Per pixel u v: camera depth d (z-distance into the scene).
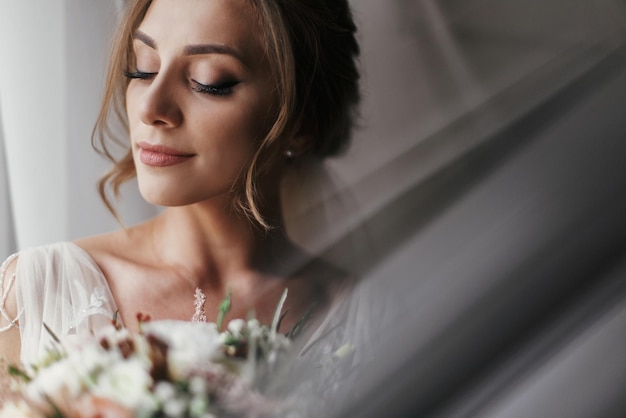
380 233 1.59
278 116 1.63
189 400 1.07
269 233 1.74
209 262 1.74
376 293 1.50
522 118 1.44
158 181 1.59
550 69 1.46
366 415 1.18
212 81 1.57
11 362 1.65
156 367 1.09
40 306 1.67
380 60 1.71
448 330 1.20
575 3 1.46
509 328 1.19
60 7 1.86
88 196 1.93
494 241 1.27
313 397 1.17
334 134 1.71
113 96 1.79
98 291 1.69
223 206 1.69
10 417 1.11
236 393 1.09
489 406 1.15
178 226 1.74
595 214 1.23
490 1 1.55
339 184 1.70
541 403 1.15
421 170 1.58
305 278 1.71
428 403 1.17
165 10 1.57
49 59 1.87
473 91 1.57
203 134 1.57
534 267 1.21
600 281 1.19
